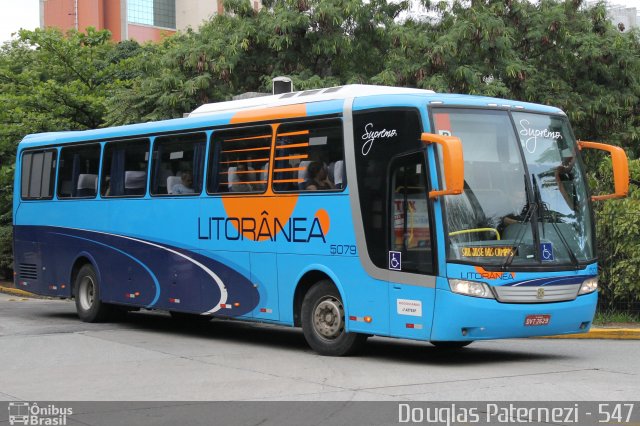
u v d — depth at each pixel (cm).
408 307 1155
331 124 1268
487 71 2255
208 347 1395
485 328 1120
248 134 1402
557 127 1241
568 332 1191
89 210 1752
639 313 1709
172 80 2348
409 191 1161
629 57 2420
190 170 1512
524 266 1143
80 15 7475
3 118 2916
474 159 1157
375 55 2422
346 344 1250
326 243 1261
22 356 1286
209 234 1462
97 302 1741
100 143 1736
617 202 1698
